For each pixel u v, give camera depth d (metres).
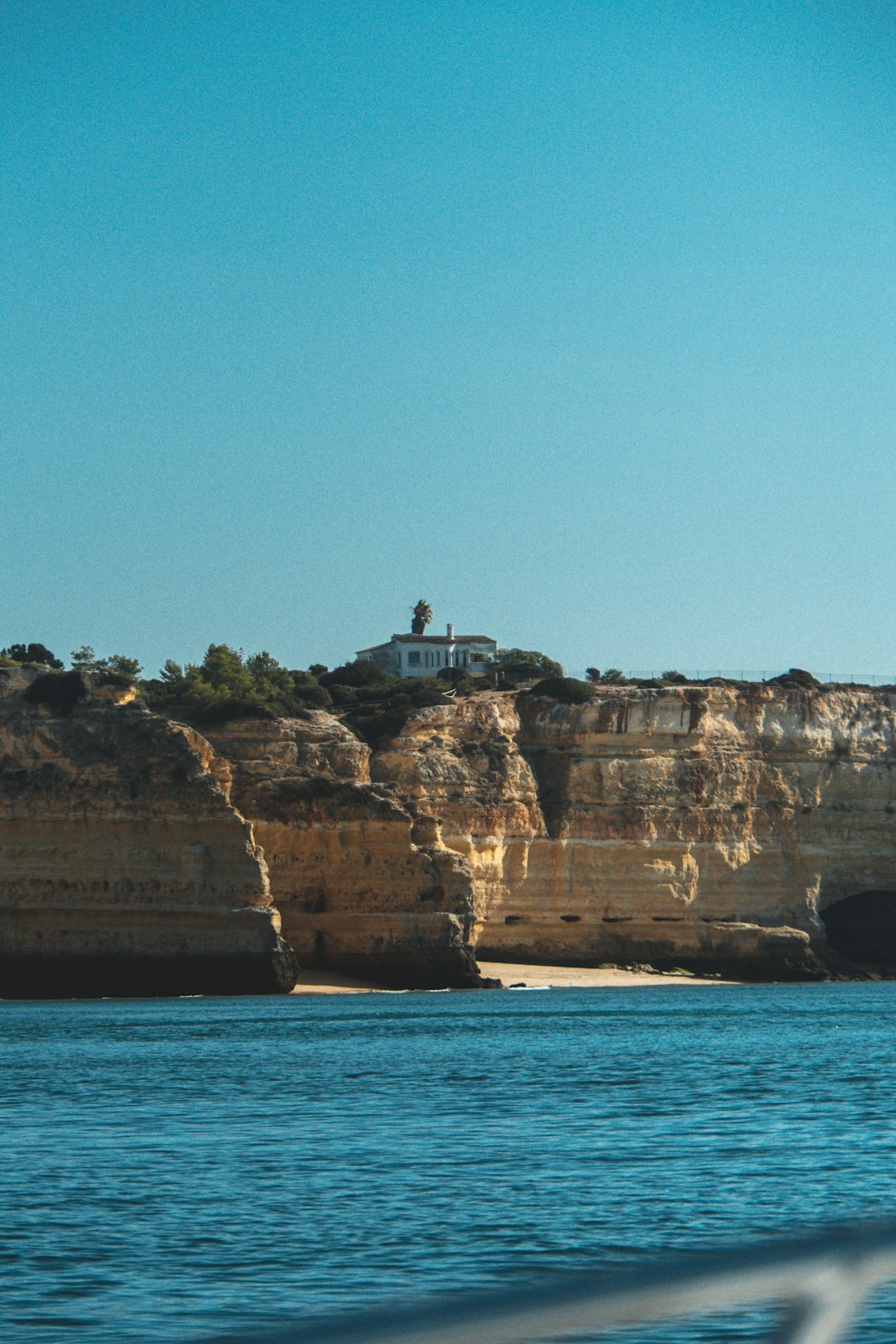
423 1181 56.94
